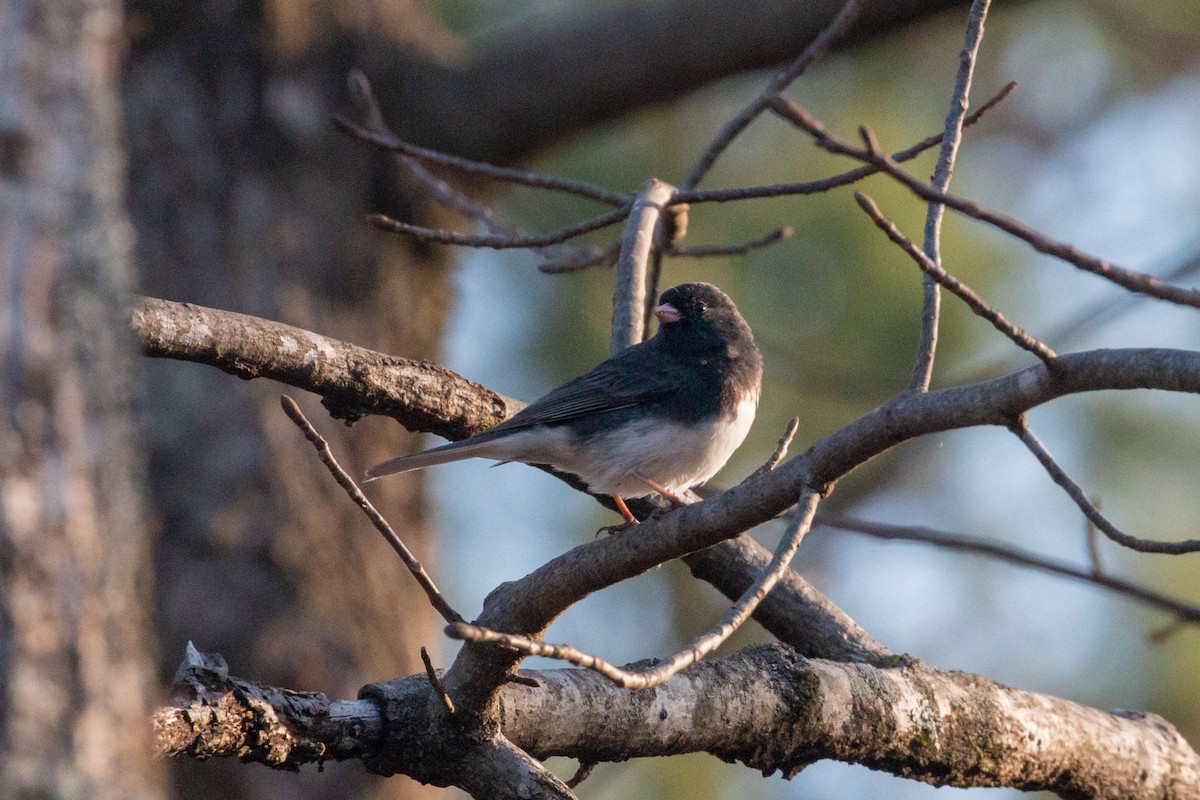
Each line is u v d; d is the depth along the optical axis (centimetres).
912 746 729
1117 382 495
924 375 577
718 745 678
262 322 766
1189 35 1472
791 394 1338
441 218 1268
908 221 1281
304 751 588
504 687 625
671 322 951
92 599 397
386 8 1260
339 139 1233
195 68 1206
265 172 1207
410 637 1213
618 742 648
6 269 393
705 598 1434
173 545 1130
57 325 398
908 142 1306
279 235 1200
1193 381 471
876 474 1402
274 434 1174
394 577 1211
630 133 1369
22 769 378
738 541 841
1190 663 1277
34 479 390
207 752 562
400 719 609
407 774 625
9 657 382
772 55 1109
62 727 386
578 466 907
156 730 541
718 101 1360
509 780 609
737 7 1099
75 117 409
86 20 414
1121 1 1472
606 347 1348
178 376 1166
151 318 717
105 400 407
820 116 1354
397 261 1254
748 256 1295
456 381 855
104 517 403
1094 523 545
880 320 1285
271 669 1116
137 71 1197
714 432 918
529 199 1352
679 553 569
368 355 804
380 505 1219
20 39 401
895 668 758
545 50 1171
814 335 1305
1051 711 785
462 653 598
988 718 753
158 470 1145
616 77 1153
